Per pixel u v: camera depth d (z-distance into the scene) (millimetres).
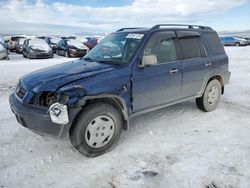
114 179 2787
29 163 3137
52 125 2934
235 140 3723
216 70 4895
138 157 3254
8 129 4141
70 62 4180
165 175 2842
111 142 3402
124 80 3424
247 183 2674
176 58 4184
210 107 5008
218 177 2791
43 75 3428
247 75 9656
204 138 3811
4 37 27734
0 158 3234
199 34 4688
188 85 4402
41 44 17516
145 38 3787
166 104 4180
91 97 3070
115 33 4527
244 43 32562
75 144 3121
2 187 2656
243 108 5301
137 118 4707
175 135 3939
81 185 2695
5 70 10984
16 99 3344
